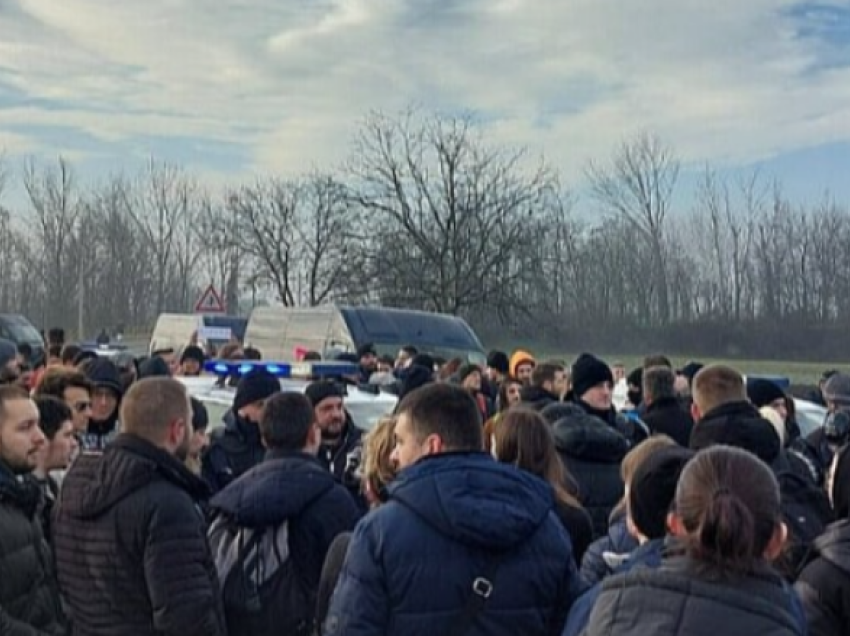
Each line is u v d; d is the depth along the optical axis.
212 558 3.92
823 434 7.62
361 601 3.04
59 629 3.89
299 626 4.12
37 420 3.99
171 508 3.70
